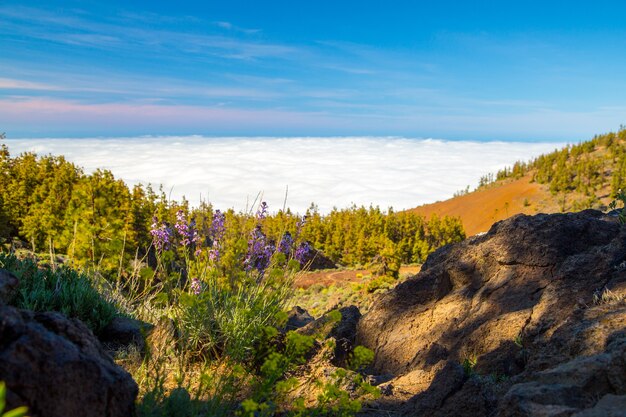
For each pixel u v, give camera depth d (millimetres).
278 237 6160
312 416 4012
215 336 5758
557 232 7281
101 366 3156
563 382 3816
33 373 2834
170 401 4113
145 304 7281
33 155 48406
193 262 6027
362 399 5137
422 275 7969
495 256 7504
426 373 5895
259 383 4566
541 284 6762
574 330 4820
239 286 5957
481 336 6434
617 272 5996
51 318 3357
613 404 3209
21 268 7035
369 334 7547
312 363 6152
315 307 37156
